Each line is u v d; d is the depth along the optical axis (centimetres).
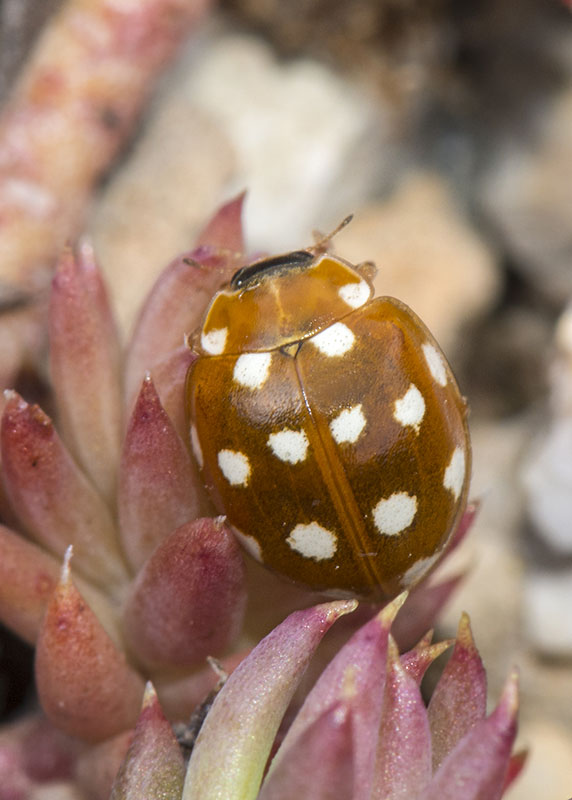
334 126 7
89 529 5
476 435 7
